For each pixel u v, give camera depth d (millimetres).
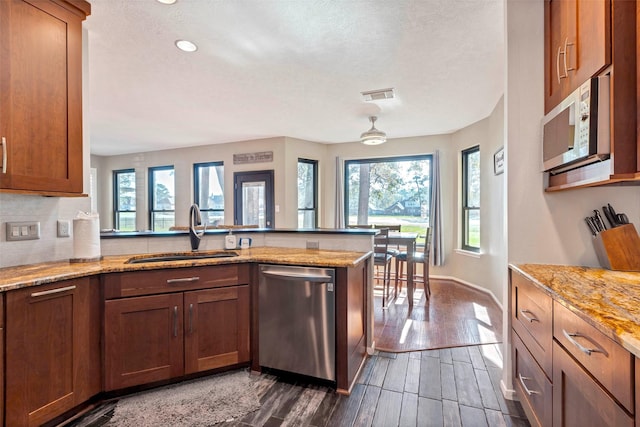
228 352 2127
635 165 1149
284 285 2090
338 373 1974
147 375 1910
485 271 4273
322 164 5863
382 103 3646
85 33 2158
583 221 1758
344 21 2043
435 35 2215
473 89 3215
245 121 4402
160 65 2664
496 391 1992
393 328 3088
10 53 1583
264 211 5465
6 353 1392
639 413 752
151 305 1909
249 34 2193
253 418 1722
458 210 4961
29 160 1659
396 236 3918
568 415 1146
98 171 6945
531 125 1812
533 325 1494
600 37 1207
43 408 1525
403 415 1758
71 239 2119
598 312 970
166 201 6508
